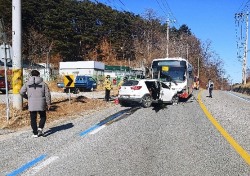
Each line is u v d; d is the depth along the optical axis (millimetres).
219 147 8547
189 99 26734
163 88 20547
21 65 14234
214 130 11195
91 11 110812
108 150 8094
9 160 7141
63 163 6891
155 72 24281
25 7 86188
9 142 9055
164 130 11133
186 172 6309
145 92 19219
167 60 24328
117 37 114062
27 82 9789
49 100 9883
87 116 14898
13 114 13250
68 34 94688
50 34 91188
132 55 113500
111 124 12414
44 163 6883
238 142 9219
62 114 15234
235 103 24625
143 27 109125
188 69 25422
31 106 9617
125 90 19391
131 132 10680
